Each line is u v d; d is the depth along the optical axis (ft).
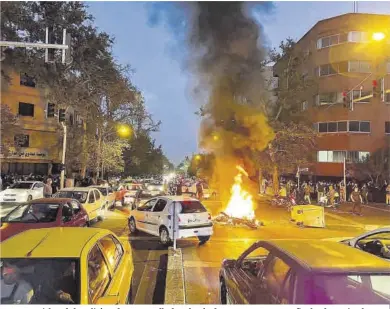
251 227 46.39
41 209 30.94
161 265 28.04
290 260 12.51
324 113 120.37
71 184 84.12
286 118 106.63
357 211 67.00
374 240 23.65
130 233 41.63
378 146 113.60
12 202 70.28
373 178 104.06
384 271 11.57
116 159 116.26
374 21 117.08
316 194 97.09
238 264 17.12
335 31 119.75
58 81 96.99
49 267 12.22
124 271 16.17
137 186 81.35
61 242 13.78
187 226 34.30
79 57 96.94
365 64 116.78
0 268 12.16
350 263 12.04
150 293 21.61
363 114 114.93
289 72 103.50
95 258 13.76
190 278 24.44
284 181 125.90
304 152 100.73
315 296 10.69
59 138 105.50
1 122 80.89
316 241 15.52
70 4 93.09
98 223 49.78
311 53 128.16
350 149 114.42
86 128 109.50
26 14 88.22
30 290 11.76
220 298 19.01
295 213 49.52
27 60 90.84
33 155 120.26
